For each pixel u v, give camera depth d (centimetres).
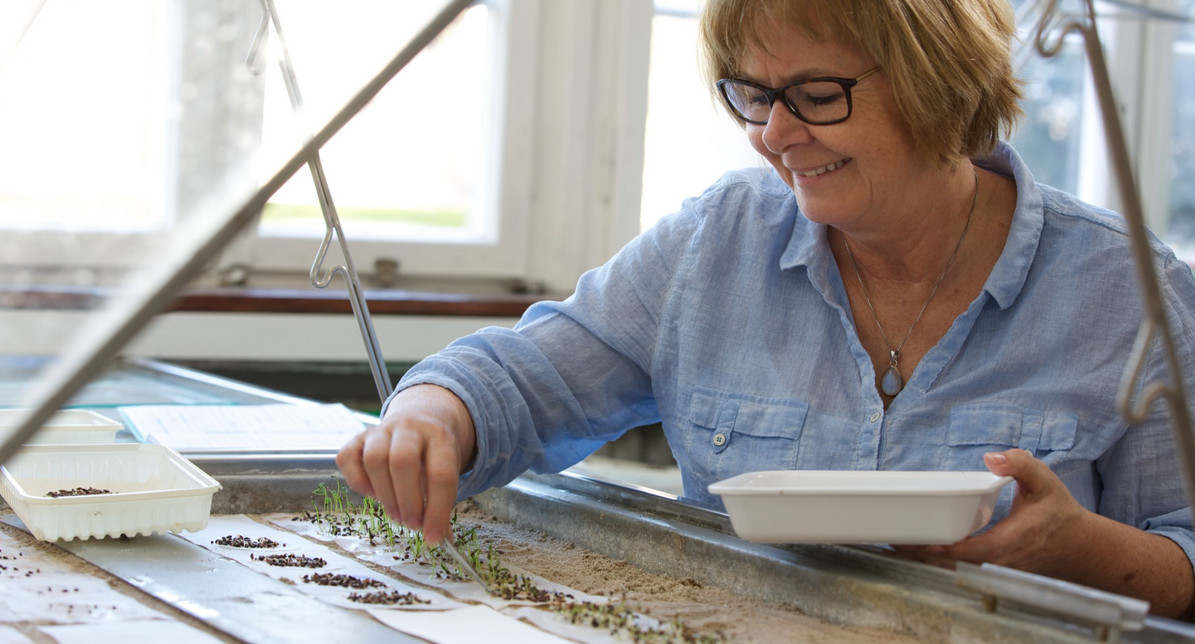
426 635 72
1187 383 104
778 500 77
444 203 270
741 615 80
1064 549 87
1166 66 301
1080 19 57
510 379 109
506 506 112
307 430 130
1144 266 56
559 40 268
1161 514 105
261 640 69
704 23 106
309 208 256
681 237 121
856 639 74
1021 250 106
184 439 121
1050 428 104
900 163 100
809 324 114
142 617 75
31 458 103
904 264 110
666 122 275
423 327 244
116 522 93
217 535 100
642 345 121
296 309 232
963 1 100
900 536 77
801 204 103
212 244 56
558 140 271
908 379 110
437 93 266
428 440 91
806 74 97
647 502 99
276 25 60
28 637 69
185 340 224
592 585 88
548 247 275
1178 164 308
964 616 71
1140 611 64
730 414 114
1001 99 106
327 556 94
